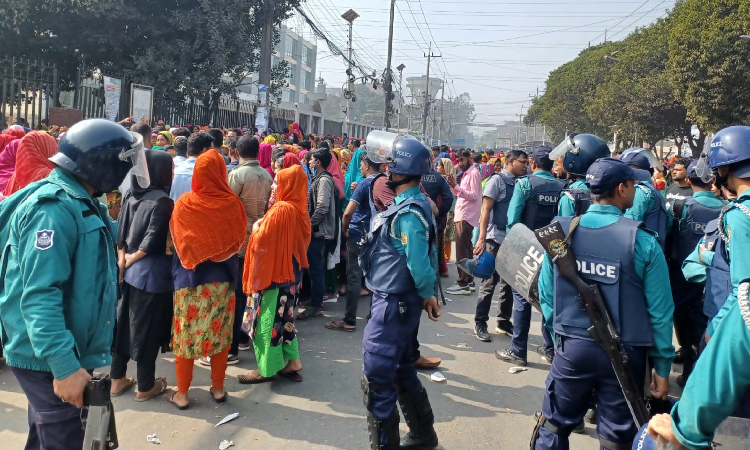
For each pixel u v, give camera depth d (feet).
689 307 15.05
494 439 12.14
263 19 66.64
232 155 21.02
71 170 7.27
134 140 7.86
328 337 18.22
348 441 11.78
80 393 6.81
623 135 109.81
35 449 7.78
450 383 15.01
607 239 8.55
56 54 61.31
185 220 12.25
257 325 13.88
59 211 7.05
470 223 24.77
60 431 7.32
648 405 8.38
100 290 7.54
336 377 15.05
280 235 13.58
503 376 15.60
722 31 70.64
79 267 7.22
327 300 22.38
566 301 8.77
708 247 11.21
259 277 13.38
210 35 60.13
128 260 12.76
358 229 18.43
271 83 76.28
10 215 7.39
